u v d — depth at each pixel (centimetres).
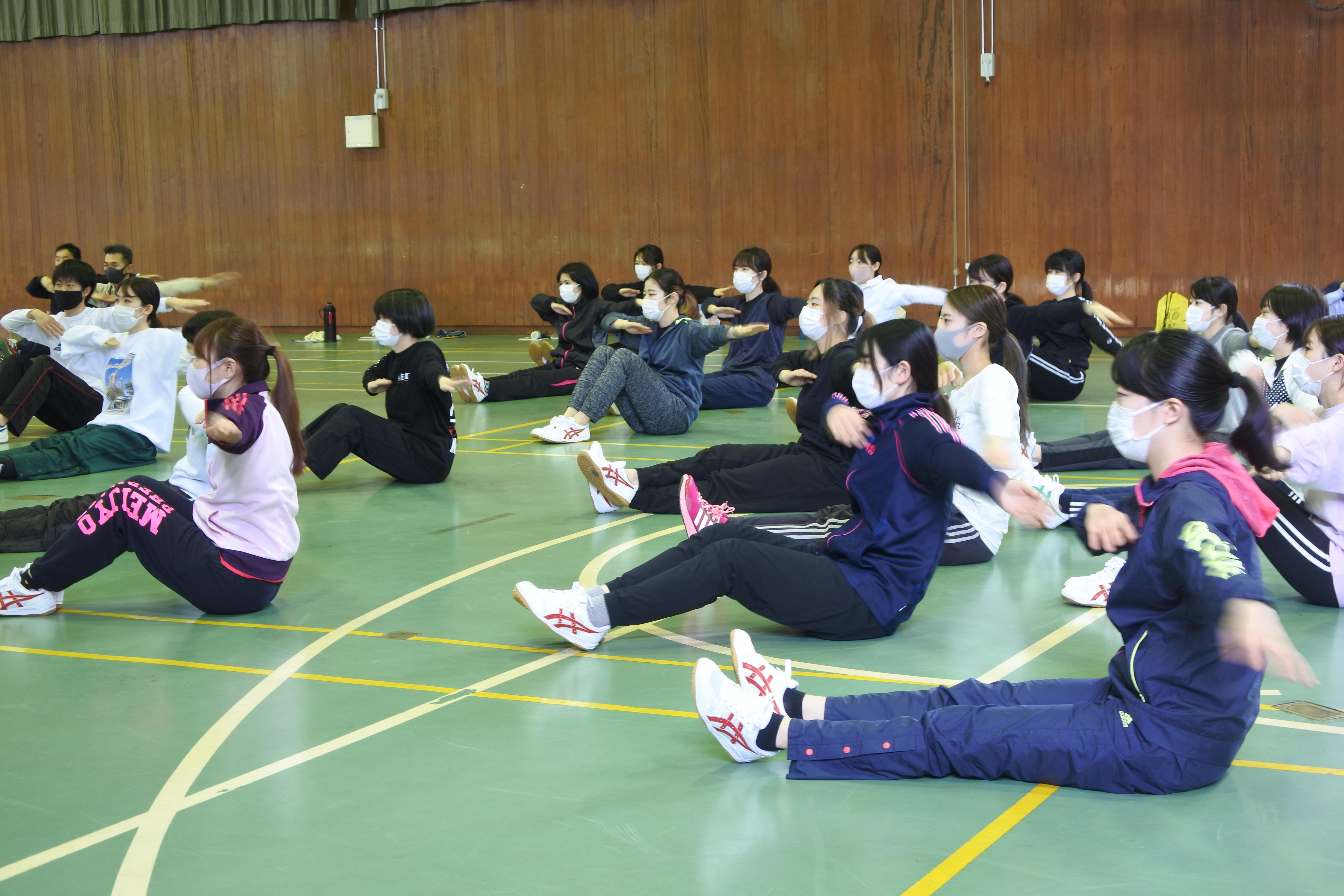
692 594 374
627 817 271
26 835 266
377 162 1983
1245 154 1545
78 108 2094
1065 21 1605
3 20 2086
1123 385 273
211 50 2027
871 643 396
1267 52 1520
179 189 2077
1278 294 567
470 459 800
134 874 247
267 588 432
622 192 1864
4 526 530
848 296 542
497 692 356
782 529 424
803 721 293
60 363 841
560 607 383
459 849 257
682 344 884
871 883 238
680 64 1805
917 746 284
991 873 242
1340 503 416
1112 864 244
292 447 439
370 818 273
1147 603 271
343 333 2041
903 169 1714
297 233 2038
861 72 1716
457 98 1927
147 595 471
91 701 353
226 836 264
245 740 321
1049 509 315
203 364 411
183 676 375
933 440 351
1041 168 1642
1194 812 267
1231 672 265
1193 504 249
